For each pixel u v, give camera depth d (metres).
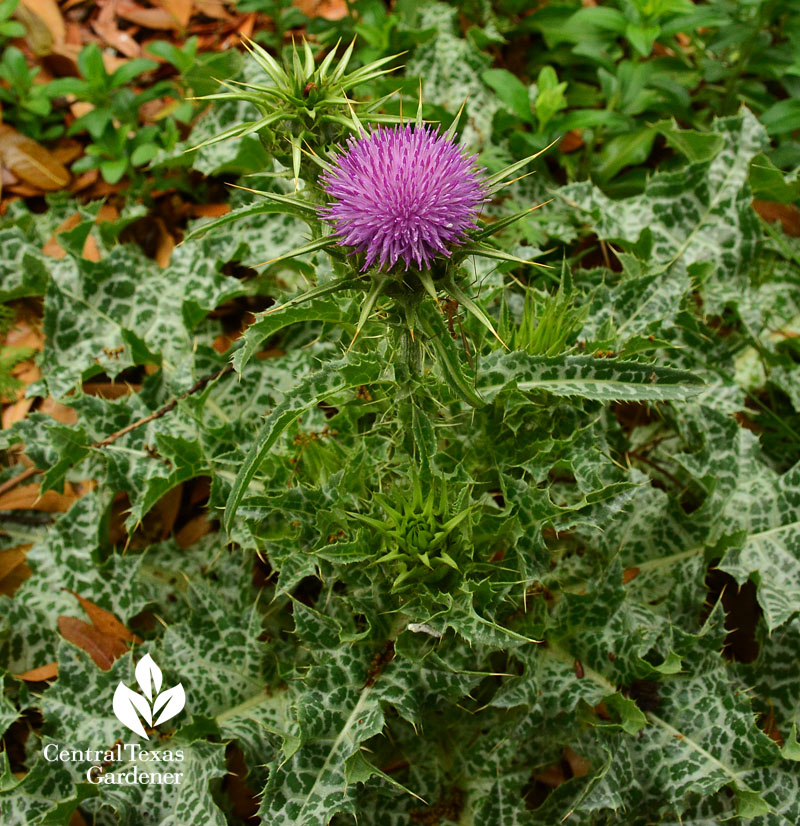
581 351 0.33
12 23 0.46
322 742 0.27
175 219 0.45
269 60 0.26
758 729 0.27
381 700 0.27
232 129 0.25
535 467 0.29
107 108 0.44
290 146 0.26
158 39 0.51
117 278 0.39
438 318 0.24
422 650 0.28
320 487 0.29
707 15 0.40
